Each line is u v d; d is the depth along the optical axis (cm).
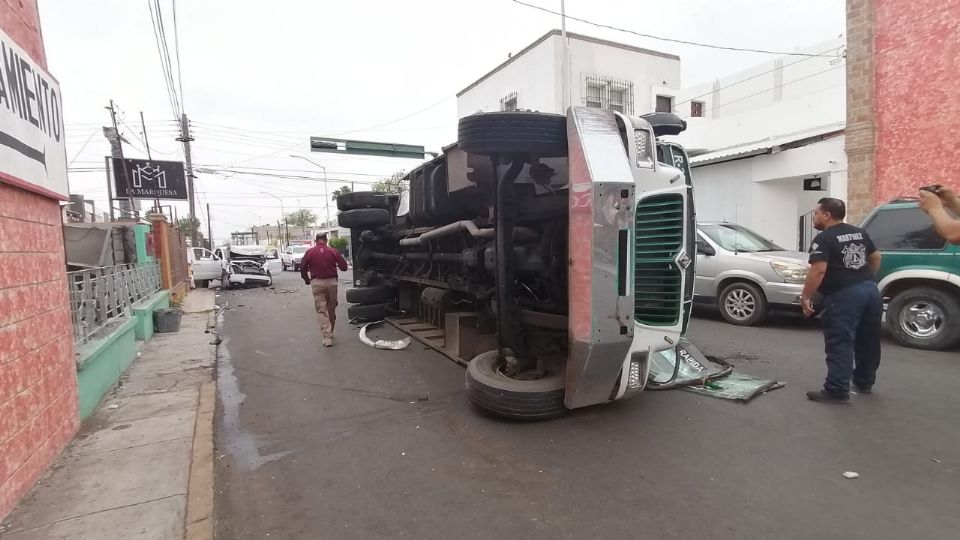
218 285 2309
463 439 429
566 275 482
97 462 390
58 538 291
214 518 320
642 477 354
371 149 2209
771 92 2480
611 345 406
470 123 430
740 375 573
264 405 539
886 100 1088
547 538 288
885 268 709
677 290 472
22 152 359
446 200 668
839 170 1287
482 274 621
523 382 464
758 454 384
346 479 368
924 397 494
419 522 309
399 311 1057
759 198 1508
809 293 487
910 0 1037
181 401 541
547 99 2225
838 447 392
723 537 284
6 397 324
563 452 396
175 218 2458
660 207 464
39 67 404
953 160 990
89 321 558
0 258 328
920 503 312
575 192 406
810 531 287
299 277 2750
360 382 611
